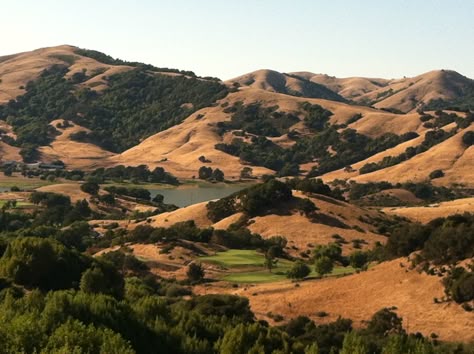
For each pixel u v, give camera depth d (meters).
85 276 54.66
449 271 63.62
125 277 85.81
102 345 29.47
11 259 56.06
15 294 48.81
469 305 57.69
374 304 63.97
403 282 66.75
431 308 59.97
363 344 41.19
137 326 37.62
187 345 37.94
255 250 108.56
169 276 88.56
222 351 37.53
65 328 30.08
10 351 28.08
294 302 68.31
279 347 39.28
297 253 111.44
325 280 76.00
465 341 52.59
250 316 58.28
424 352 39.81
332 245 101.62
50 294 38.91
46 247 58.97
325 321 62.06
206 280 84.94
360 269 80.88
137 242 110.31
